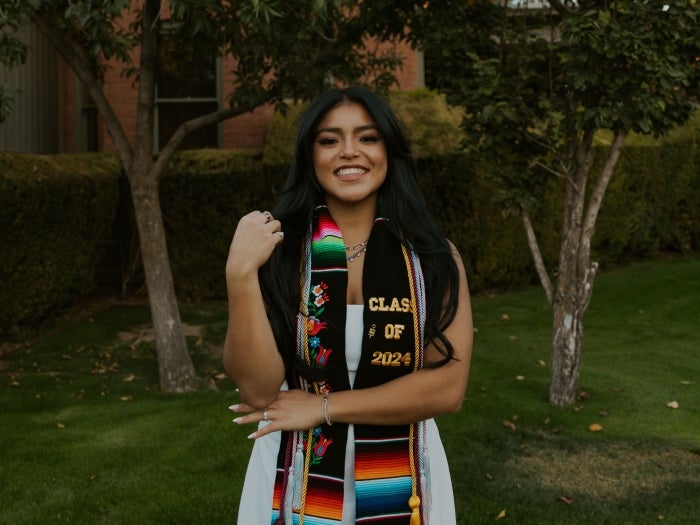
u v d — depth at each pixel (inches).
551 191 429.4
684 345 316.2
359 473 71.6
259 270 72.4
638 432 213.3
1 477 176.6
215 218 398.0
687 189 506.6
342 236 76.1
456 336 72.5
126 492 167.3
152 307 261.1
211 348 317.1
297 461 72.1
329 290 72.6
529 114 224.7
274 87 258.4
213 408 233.5
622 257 493.4
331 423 71.3
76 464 185.2
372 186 74.1
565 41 205.9
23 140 382.9
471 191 400.2
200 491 168.1
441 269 73.0
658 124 210.5
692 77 207.2
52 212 329.4
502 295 418.6
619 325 350.6
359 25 261.7
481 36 231.9
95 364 291.3
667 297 390.6
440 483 77.1
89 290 390.3
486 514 158.4
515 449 199.6
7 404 237.3
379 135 74.3
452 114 415.5
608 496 170.2
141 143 258.5
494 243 411.8
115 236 419.2
